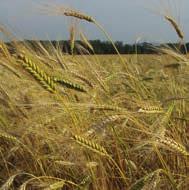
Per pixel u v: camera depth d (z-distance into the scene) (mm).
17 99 935
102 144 798
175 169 777
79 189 689
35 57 864
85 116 809
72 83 631
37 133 791
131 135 844
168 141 643
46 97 876
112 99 896
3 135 808
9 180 688
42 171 768
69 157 763
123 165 802
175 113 890
